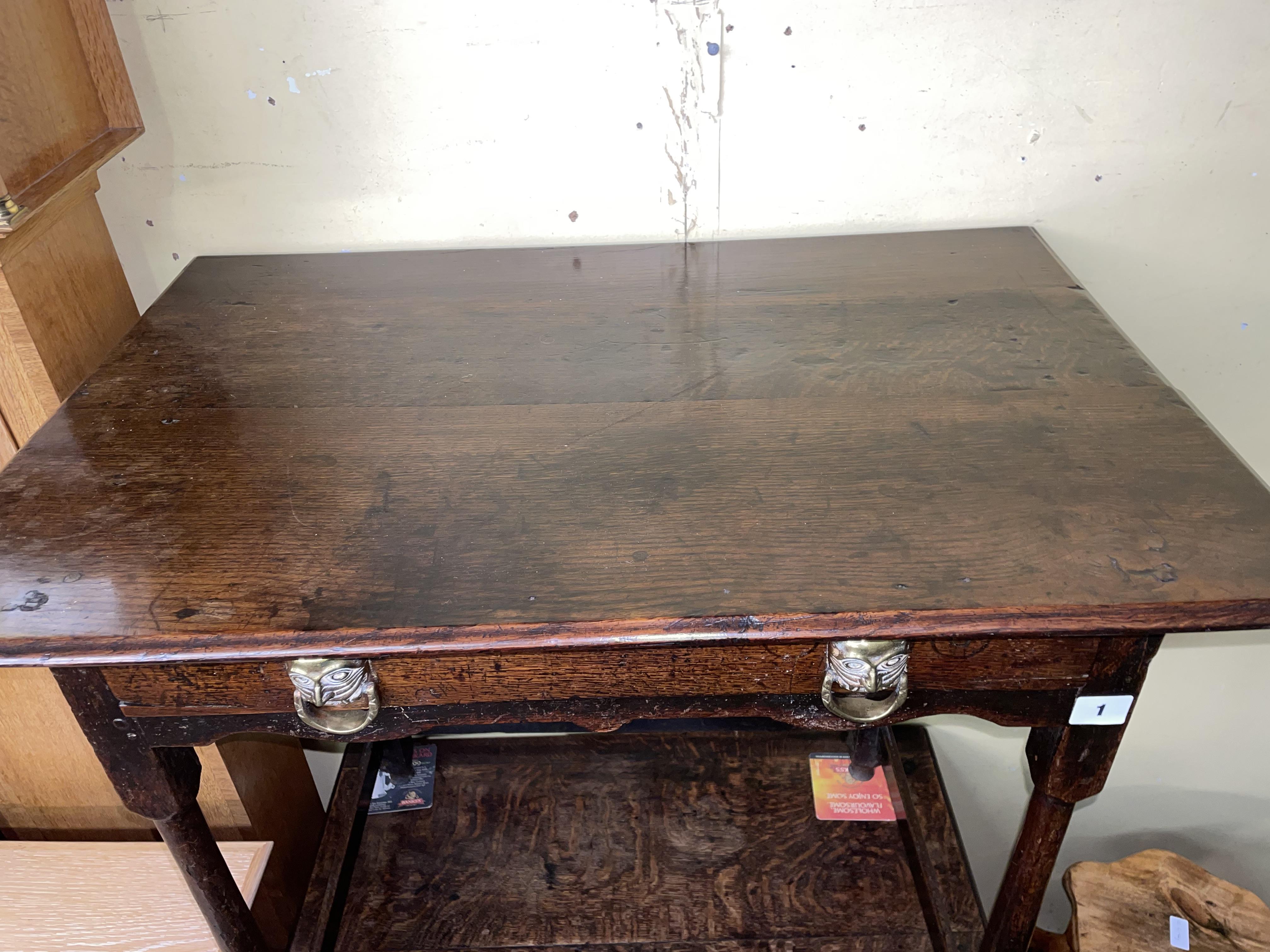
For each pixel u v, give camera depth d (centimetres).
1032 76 111
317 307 107
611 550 71
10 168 88
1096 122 114
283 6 105
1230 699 157
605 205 119
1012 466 78
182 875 96
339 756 156
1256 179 117
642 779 135
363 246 122
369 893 121
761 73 110
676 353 96
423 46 108
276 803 130
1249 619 63
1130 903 133
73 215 102
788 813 130
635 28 107
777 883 121
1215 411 136
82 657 63
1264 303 126
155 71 108
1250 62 109
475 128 113
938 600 65
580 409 88
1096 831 177
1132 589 65
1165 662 154
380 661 72
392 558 71
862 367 92
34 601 67
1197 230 121
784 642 71
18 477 80
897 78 111
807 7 106
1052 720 78
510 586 68
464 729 146
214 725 77
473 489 78
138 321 108
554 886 121
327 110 112
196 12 105
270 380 94
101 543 73
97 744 78
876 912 117
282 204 118
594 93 111
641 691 75
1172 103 112
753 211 120
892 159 116
